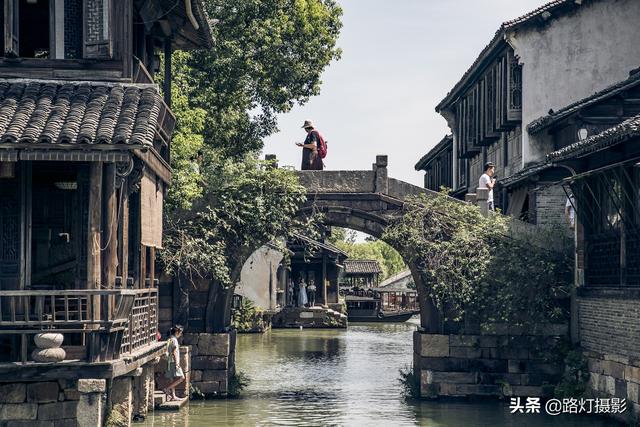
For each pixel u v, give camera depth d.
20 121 14.59
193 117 26.28
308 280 62.06
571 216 24.98
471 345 23.81
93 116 14.82
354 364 33.56
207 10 33.69
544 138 30.78
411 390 24.83
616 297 20.45
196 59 33.56
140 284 18.34
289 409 22.12
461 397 23.78
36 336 14.43
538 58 31.17
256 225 23.83
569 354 22.77
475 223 24.23
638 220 19.44
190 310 24.00
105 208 14.92
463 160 42.12
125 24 15.99
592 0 31.05
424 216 24.36
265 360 35.06
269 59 34.81
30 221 15.70
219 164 25.23
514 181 28.41
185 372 23.08
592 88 31.00
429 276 24.02
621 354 20.12
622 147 19.89
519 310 23.62
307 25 35.47
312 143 27.00
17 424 14.95
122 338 15.39
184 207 23.47
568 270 23.70
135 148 14.32
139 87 15.87
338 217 24.66
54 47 15.95
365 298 68.25
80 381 14.34
